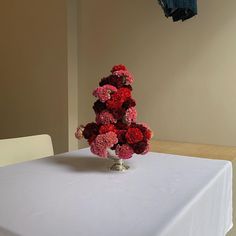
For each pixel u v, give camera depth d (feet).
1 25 9.70
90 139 3.34
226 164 4.01
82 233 2.11
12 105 9.77
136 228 2.19
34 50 9.00
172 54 7.16
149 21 7.35
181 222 2.45
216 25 6.61
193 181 3.28
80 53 8.48
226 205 3.89
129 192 2.92
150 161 4.12
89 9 8.17
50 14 8.52
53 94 8.73
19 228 2.20
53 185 3.12
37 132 9.21
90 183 3.18
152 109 7.55
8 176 3.44
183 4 6.03
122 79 3.50
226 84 6.64
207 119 6.94
